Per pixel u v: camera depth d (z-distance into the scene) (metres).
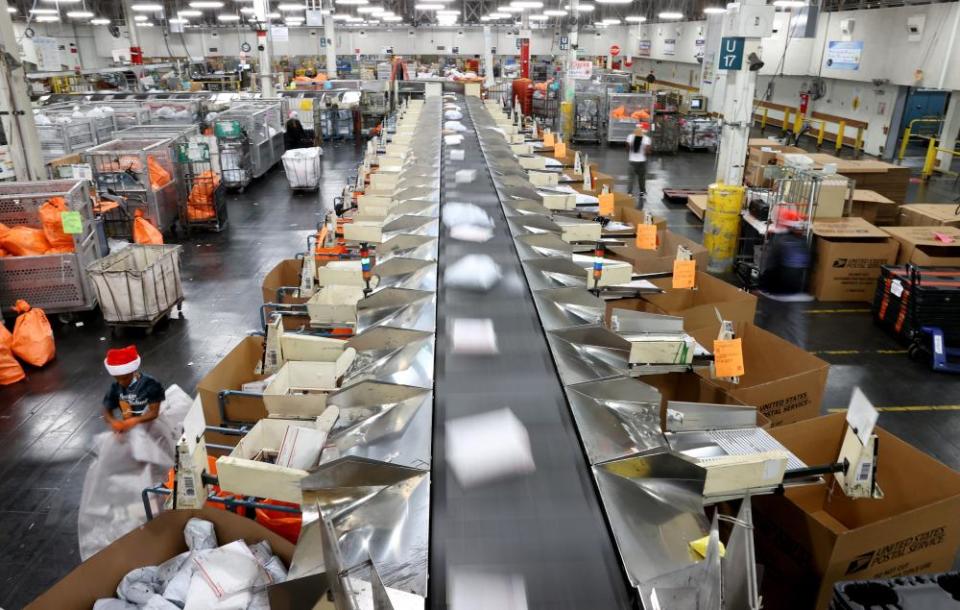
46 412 5.41
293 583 1.50
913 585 2.36
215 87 27.69
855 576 2.66
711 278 5.47
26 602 3.52
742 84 8.64
